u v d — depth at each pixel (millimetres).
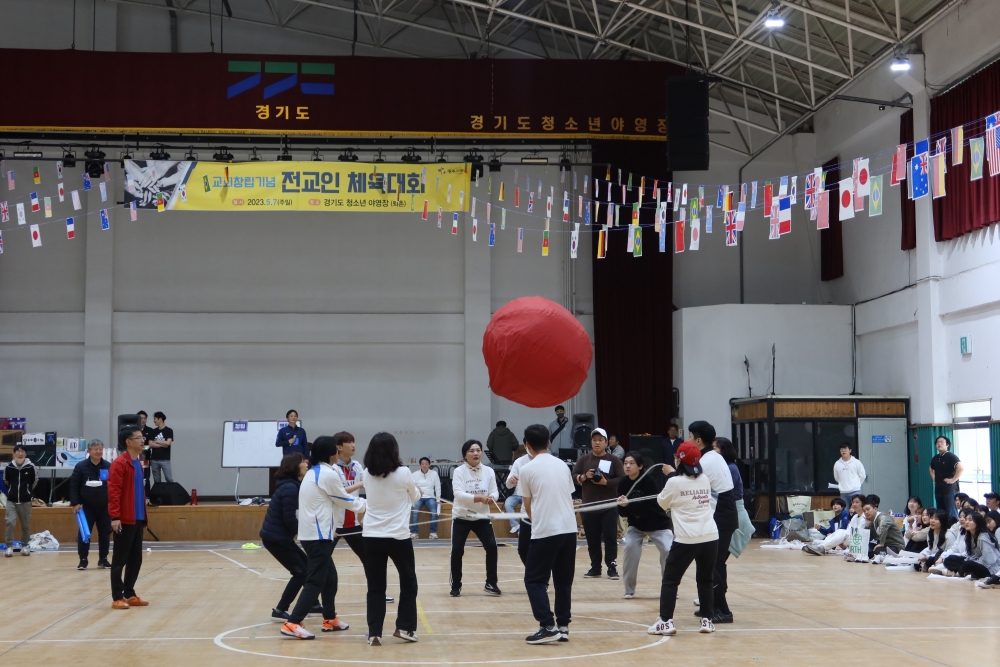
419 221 21031
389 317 20766
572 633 7293
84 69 17578
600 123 18078
